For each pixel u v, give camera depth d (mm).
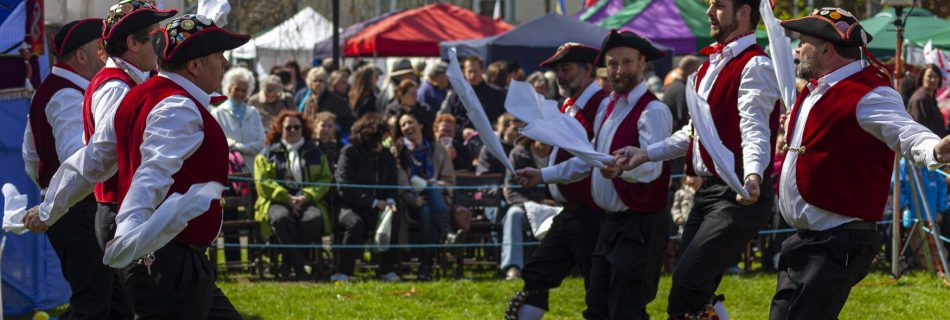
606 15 17484
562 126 5828
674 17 16719
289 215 9945
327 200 10188
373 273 10445
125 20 5129
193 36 4367
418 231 10312
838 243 4867
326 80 13516
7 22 7547
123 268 4363
